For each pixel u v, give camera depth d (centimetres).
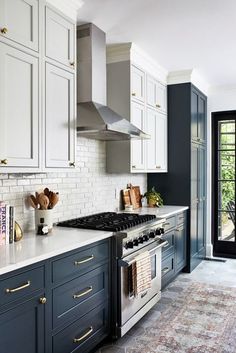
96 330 241
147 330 283
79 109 285
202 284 397
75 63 257
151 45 341
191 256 445
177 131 445
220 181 530
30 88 213
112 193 382
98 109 280
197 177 472
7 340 164
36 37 217
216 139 526
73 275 215
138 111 362
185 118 439
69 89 251
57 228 271
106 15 273
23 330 175
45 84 227
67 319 209
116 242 258
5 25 193
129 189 416
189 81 434
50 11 230
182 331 280
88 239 228
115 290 259
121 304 258
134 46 340
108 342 264
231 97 503
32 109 215
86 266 228
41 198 246
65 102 247
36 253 188
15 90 202
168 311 320
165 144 444
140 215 338
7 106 196
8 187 241
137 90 360
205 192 513
